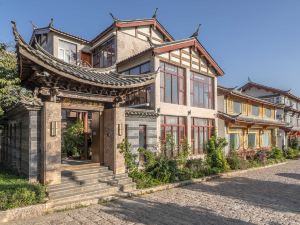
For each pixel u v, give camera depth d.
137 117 13.95
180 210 9.07
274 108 31.94
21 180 9.73
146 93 16.08
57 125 10.08
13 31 7.96
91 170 11.51
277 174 16.98
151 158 13.17
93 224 7.73
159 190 11.92
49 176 9.76
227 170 17.08
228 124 21.17
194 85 18.81
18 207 8.18
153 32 21.36
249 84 37.25
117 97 12.29
